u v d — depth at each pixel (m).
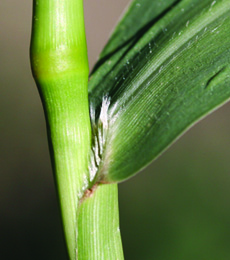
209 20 0.11
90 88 0.11
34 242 0.38
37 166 0.40
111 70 0.11
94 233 0.11
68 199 0.11
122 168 0.10
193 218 0.34
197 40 0.11
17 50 0.43
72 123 0.10
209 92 0.10
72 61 0.10
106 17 0.41
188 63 0.11
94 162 0.11
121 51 0.12
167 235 0.34
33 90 0.42
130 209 0.36
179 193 0.36
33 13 0.10
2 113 0.41
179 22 0.12
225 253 0.32
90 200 0.11
